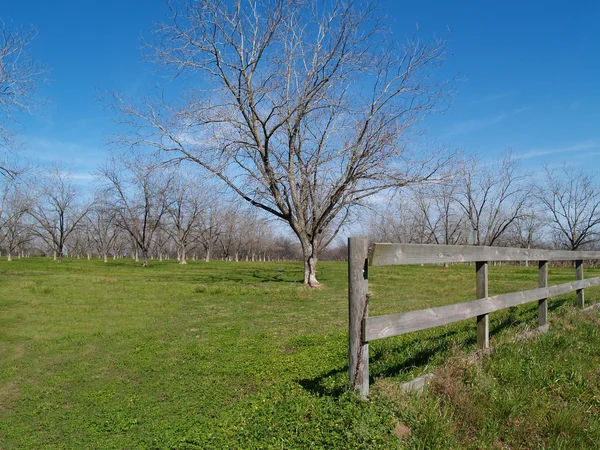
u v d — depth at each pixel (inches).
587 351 206.4
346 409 134.1
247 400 181.2
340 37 681.6
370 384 159.0
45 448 164.9
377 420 128.0
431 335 246.7
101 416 193.3
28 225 2423.7
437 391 151.7
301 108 714.2
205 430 148.6
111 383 238.1
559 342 215.8
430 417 128.0
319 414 138.0
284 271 1272.1
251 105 697.6
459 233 2023.9
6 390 233.0
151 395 215.9
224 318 425.7
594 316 275.0
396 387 149.9
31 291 626.2
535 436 129.2
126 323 404.2
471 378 160.2
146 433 168.9
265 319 414.9
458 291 627.5
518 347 199.2
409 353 200.1
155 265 1651.1
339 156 704.4
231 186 756.6
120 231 2370.8
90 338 343.3
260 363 247.1
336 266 1616.6
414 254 152.5
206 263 1932.8
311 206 776.3
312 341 291.9
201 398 205.0
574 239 1704.0
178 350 296.7
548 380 166.9
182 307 501.4
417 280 848.3
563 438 125.7
